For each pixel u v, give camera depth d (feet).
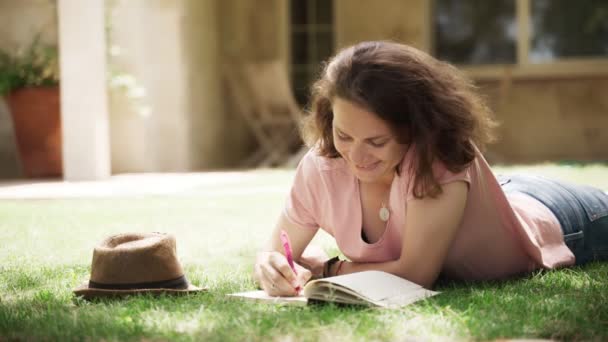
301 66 44.14
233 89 41.32
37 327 7.20
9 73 31.96
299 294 8.64
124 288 8.61
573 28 41.88
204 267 11.38
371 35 43.39
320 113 9.28
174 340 6.58
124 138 34.01
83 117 29.48
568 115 42.06
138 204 20.85
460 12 43.09
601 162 35.17
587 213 11.23
